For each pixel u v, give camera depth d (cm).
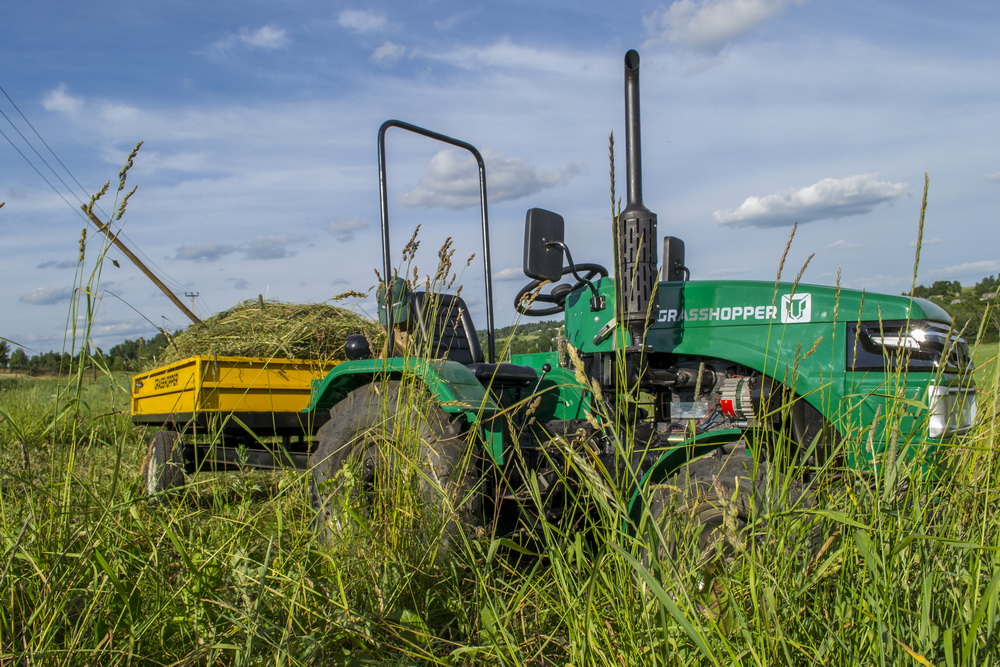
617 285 220
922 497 197
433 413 321
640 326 339
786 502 194
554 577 220
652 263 334
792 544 193
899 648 159
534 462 342
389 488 278
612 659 179
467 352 464
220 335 523
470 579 259
